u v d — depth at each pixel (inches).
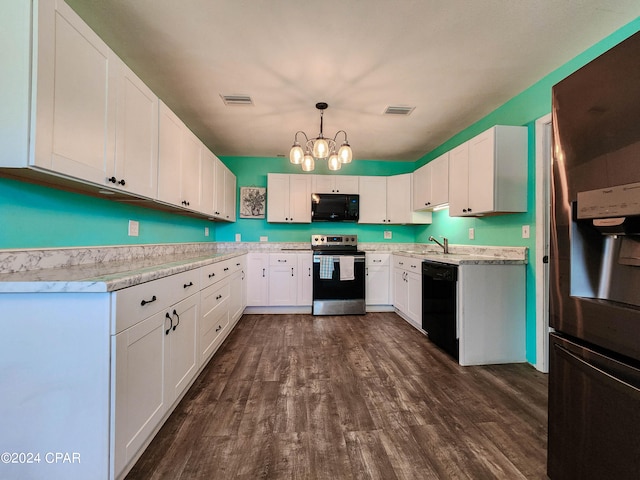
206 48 72.5
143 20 62.8
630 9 60.2
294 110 107.4
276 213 161.6
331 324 132.0
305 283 151.7
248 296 149.6
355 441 55.4
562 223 42.6
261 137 137.1
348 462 50.1
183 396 70.1
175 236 111.4
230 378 79.9
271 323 133.2
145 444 51.8
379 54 74.9
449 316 96.0
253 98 98.2
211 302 87.8
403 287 139.8
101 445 40.8
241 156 170.1
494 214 107.3
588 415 38.9
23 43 38.9
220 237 168.7
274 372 83.8
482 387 76.6
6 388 40.1
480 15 61.7
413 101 100.5
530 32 67.2
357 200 162.2
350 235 165.9
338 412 64.7
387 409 66.0
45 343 40.4
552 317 44.6
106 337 41.0
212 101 100.3
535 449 53.7
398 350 101.5
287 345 105.4
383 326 129.6
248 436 56.4
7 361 40.1
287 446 53.8
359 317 144.4
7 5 39.0
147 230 90.8
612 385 35.6
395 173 178.7
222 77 85.7
